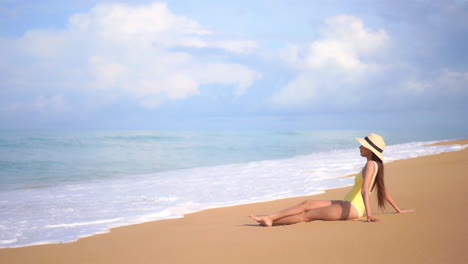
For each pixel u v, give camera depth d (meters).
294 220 5.33
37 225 6.66
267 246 4.11
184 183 11.86
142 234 5.55
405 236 4.09
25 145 27.33
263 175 12.75
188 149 30.98
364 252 3.63
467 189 7.24
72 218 7.24
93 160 21.88
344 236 4.26
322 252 3.73
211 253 4.03
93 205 8.69
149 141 35.81
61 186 12.41
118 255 4.28
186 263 3.75
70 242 5.32
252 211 7.20
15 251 4.91
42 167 18.61
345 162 15.31
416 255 3.44
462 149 17.50
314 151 27.81
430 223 4.62
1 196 10.38
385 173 10.62
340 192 8.72
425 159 13.98
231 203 8.08
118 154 25.84
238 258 3.77
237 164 17.83
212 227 5.76
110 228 6.19
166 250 4.33
